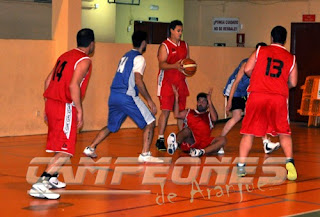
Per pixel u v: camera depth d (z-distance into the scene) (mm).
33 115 15320
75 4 15398
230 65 20031
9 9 19828
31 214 7430
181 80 13320
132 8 23438
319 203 8242
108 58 16703
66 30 15281
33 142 14023
